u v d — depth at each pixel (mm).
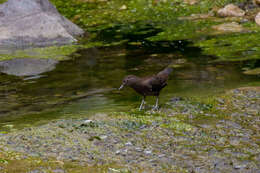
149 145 10203
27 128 11562
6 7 27844
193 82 16672
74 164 9266
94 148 10094
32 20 26969
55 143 10398
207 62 20141
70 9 36531
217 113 12375
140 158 9508
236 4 31859
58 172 8859
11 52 24016
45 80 18203
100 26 30891
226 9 30266
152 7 35312
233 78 17016
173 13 33000
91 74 18984
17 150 10039
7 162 9359
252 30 26250
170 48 23625
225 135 10742
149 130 11148
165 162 9281
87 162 9352
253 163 9156
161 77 13023
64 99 15117
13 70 20156
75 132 11094
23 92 16375
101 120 11945
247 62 19719
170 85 16359
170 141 10430
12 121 12516
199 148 9984
